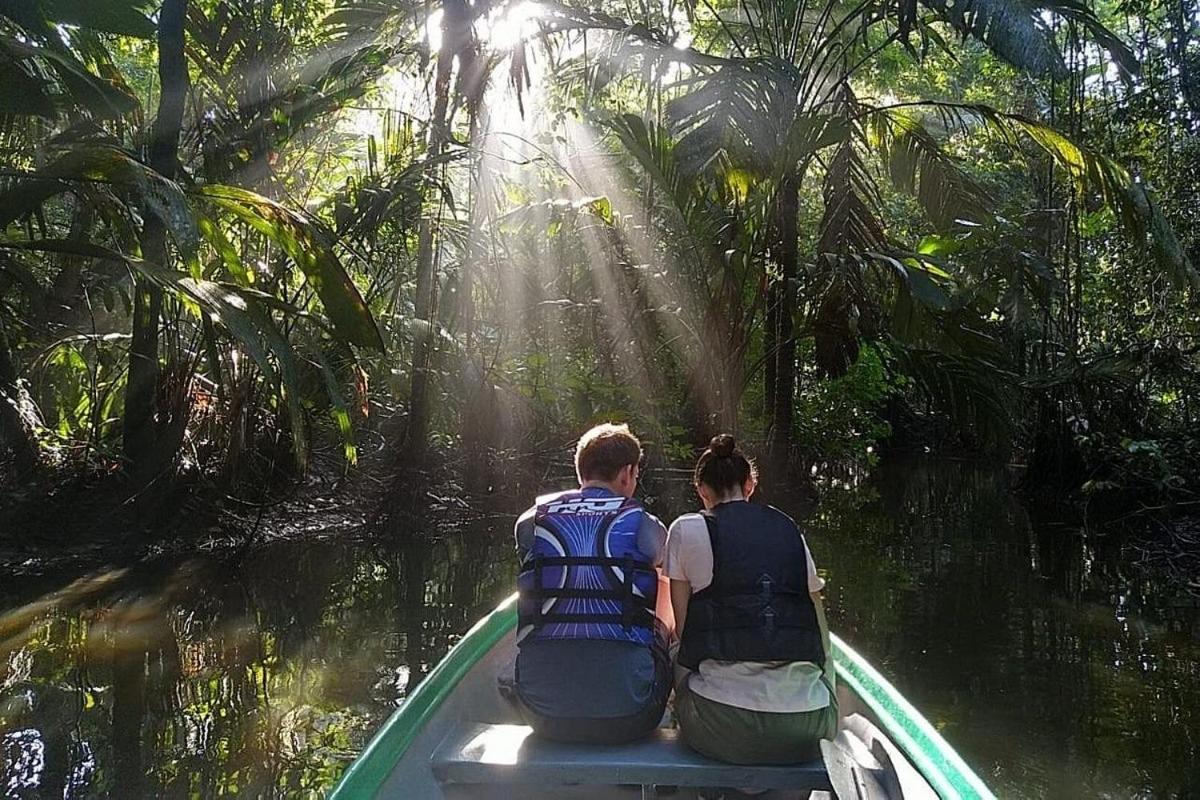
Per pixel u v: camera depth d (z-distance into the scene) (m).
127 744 3.96
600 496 3.26
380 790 2.91
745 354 12.19
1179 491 9.97
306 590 6.78
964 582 7.39
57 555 7.38
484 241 9.86
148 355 7.74
